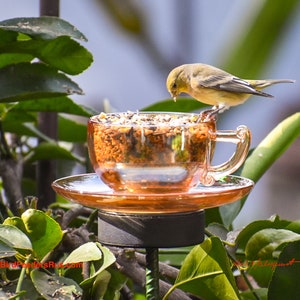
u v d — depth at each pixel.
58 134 2.20
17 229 1.81
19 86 1.96
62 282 1.82
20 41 1.95
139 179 1.82
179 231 1.80
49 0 2.09
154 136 1.81
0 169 2.09
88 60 1.97
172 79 2.24
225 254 1.83
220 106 2.24
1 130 2.10
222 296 1.85
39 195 2.13
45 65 1.97
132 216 1.80
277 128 2.04
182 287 1.86
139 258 1.91
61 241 1.89
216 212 2.02
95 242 1.85
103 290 1.84
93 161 1.84
